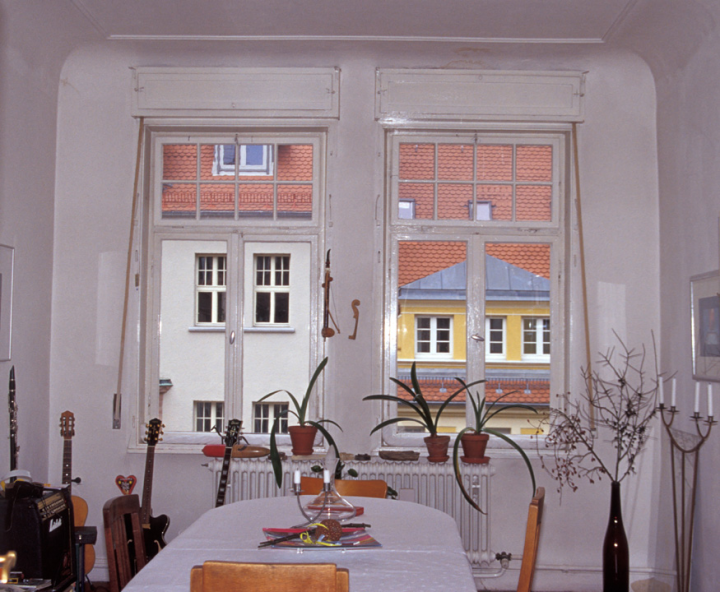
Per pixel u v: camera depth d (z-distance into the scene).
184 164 3.90
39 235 3.52
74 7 3.21
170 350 7.31
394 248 3.81
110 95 3.77
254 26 3.42
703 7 2.94
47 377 3.62
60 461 3.61
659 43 3.39
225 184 3.88
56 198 3.72
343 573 1.28
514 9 3.22
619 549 3.11
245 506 2.36
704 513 3.06
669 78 3.52
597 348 3.66
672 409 3.11
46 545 2.20
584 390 3.65
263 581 1.28
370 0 3.15
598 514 3.56
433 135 3.86
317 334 3.76
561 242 3.81
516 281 3.86
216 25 3.41
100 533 3.60
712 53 3.04
